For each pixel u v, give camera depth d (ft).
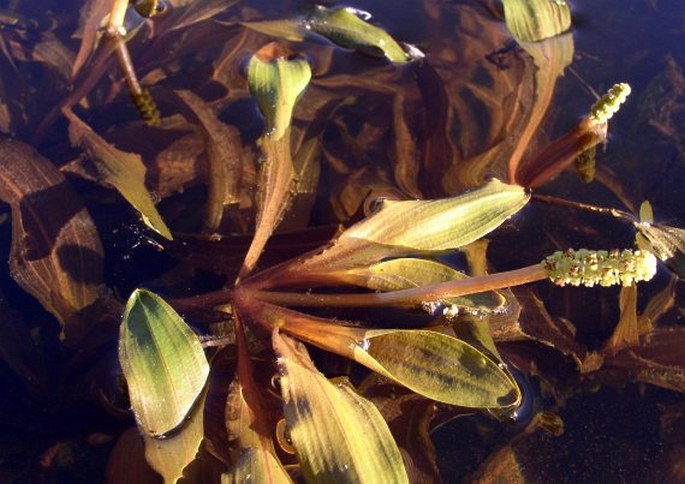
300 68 1.19
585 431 1.07
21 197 1.14
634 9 1.59
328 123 1.33
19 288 1.17
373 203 1.18
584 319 1.16
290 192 1.12
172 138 1.28
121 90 1.36
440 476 0.98
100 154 1.19
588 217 1.23
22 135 1.31
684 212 1.24
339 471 0.87
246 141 1.27
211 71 1.38
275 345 0.98
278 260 1.12
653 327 1.14
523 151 1.24
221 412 0.99
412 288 0.99
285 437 0.97
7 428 1.04
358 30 1.40
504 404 0.92
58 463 1.01
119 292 1.12
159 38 1.41
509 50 1.44
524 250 1.20
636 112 1.38
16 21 1.49
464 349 0.95
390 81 1.37
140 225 1.19
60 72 1.41
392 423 1.01
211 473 0.95
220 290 1.07
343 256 1.06
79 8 1.53
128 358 0.89
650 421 1.08
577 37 1.51
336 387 0.93
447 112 1.31
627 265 0.85
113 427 1.04
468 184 1.22
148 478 0.95
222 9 1.43
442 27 1.48
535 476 1.03
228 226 1.19
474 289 0.96
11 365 1.08
